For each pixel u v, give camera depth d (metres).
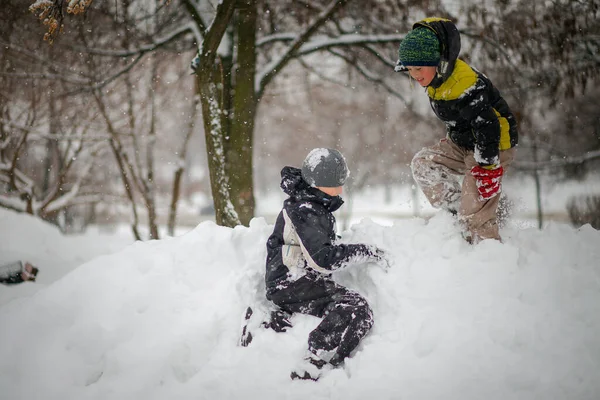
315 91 14.49
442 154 3.93
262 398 2.99
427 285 3.36
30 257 7.42
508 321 3.10
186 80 12.39
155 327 3.47
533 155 13.29
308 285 3.30
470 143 3.66
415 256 3.51
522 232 3.83
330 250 3.15
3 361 3.37
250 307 3.46
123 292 3.72
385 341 3.18
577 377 2.77
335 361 3.14
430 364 2.98
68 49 9.41
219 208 6.52
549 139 12.91
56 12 5.72
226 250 3.96
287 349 3.29
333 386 3.01
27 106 12.10
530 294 3.23
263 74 8.29
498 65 8.77
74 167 16.58
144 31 9.25
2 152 12.50
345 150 20.59
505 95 9.53
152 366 3.18
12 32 9.19
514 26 8.37
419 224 3.79
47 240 8.60
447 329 3.11
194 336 3.38
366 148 19.05
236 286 3.58
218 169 6.52
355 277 3.62
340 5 8.02
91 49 9.12
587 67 8.72
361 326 3.17
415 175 4.04
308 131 17.36
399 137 14.88
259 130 16.92
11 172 12.27
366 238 3.77
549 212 17.53
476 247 3.51
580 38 8.56
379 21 8.95
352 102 16.20
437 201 3.98
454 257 3.47
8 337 3.51
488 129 3.38
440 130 11.24
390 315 3.32
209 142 6.51
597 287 3.21
